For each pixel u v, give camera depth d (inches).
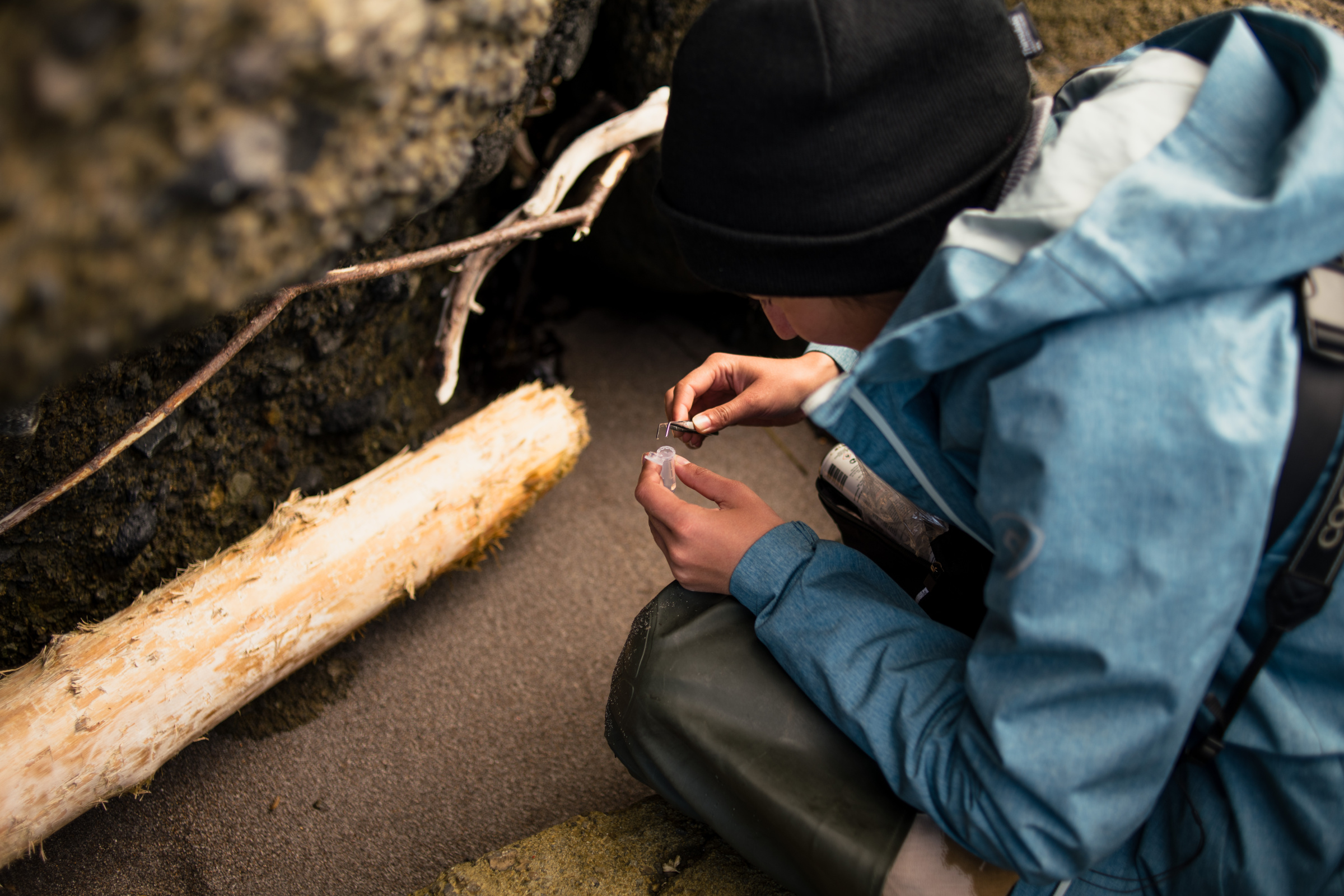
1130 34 73.3
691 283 83.8
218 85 18.7
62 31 16.0
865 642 39.2
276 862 53.9
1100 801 30.6
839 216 31.9
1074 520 28.5
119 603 58.3
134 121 17.9
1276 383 28.3
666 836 49.1
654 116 67.2
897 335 30.4
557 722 62.6
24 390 21.0
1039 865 31.4
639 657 44.8
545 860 48.1
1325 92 28.9
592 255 87.7
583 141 65.1
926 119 31.1
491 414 66.0
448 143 28.2
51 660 47.3
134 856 53.5
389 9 20.8
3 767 43.9
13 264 17.7
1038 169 31.5
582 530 75.0
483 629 67.4
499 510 65.1
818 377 56.7
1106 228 27.9
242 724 59.9
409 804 57.4
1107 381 28.1
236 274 22.9
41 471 49.8
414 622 67.2
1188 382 27.7
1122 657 28.8
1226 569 28.2
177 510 60.0
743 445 83.2
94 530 54.8
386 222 28.3
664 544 46.7
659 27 70.9
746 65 31.0
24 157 16.9
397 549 59.1
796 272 33.7
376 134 24.3
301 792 57.3
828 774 39.6
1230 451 27.4
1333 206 27.7
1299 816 31.8
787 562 42.6
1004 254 30.3
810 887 40.9
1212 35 34.6
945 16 30.2
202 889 52.5
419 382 78.0
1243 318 28.7
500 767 59.8
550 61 58.4
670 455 49.1
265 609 53.2
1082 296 27.8
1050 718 30.6
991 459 31.0
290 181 22.2
